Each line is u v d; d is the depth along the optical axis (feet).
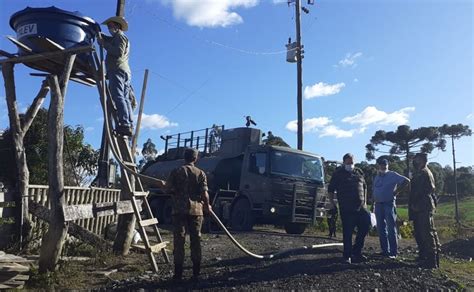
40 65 25.84
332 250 30.78
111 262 24.76
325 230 55.98
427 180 26.99
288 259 26.66
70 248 25.90
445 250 37.42
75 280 20.59
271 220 48.60
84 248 26.58
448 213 152.25
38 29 23.31
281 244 34.71
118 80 25.94
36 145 44.98
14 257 18.76
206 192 21.66
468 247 37.04
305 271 23.52
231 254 28.89
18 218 24.50
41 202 27.32
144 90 30.71
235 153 55.31
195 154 22.07
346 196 26.30
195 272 21.50
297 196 47.34
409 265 26.55
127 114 26.32
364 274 23.45
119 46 25.44
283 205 46.91
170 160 65.16
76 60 25.05
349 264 25.58
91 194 35.55
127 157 27.17
